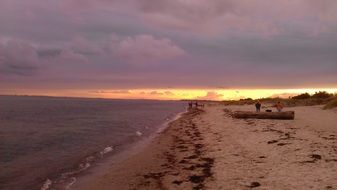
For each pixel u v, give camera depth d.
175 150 23.25
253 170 15.25
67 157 22.28
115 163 19.88
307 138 22.97
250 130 29.86
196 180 14.58
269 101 95.88
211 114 61.62
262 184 12.97
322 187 12.09
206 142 25.34
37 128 42.50
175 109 118.44
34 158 21.98
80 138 32.66
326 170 14.31
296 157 17.12
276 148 19.98
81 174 17.22
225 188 12.98
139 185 14.73
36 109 94.88
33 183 15.58
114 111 94.56
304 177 13.44
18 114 70.38
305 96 82.75
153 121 55.69
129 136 34.16
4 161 20.95
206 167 16.80
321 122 33.56
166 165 18.52
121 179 15.93
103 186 14.87
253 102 105.38
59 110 93.44
